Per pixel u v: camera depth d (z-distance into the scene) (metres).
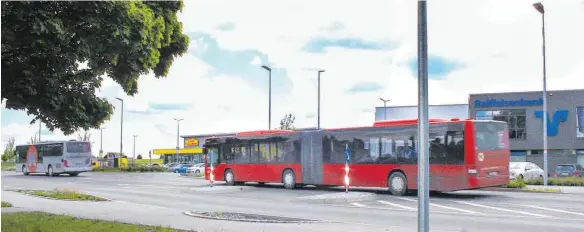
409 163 22.06
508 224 13.36
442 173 20.77
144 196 23.89
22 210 16.06
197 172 55.31
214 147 31.28
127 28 9.01
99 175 52.78
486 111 51.78
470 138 20.25
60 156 49.84
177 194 24.94
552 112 49.62
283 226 12.66
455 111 58.47
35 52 9.47
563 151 49.12
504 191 25.42
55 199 21.20
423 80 5.25
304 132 26.42
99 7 8.79
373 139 23.48
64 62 9.95
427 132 5.22
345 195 20.50
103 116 11.39
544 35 30.22
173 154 90.38
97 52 9.48
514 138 50.56
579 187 28.78
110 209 16.98
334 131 25.09
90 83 11.23
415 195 22.50
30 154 54.16
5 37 8.62
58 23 8.58
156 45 10.07
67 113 10.85
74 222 12.66
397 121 22.83
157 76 11.77
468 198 21.16
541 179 31.66
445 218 14.62
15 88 9.66
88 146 50.81
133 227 11.75
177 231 11.27
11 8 8.40
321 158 25.48
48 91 10.23
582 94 48.91
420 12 5.32
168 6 10.81
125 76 10.30
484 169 20.36
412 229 12.16
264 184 30.91
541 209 16.97
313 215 15.68
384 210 16.92
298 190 26.17
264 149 28.41
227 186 28.38
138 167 64.31
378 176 23.08
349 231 11.78
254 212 16.67
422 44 5.28
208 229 11.92
